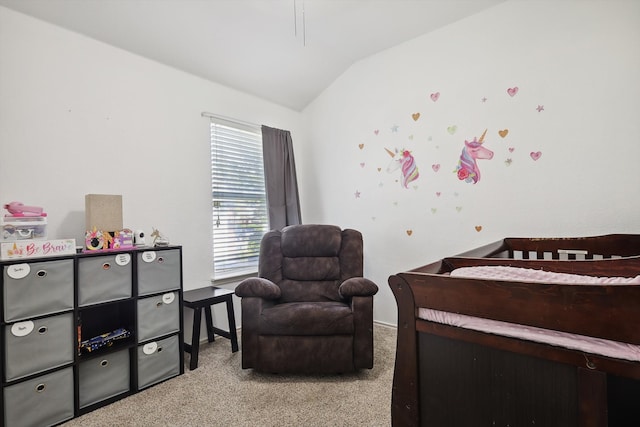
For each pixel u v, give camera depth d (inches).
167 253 84.3
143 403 72.0
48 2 74.1
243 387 77.8
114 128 89.0
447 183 104.3
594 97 79.9
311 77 127.8
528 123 89.1
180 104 104.3
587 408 33.0
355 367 80.6
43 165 76.7
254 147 129.0
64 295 66.5
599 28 79.1
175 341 84.8
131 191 92.2
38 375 62.7
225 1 86.4
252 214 127.2
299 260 102.1
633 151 75.4
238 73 114.3
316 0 89.1
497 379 38.8
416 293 45.0
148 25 87.0
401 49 113.7
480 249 80.1
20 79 73.9
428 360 44.5
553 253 81.8
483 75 96.7
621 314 31.4
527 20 89.0
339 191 133.4
